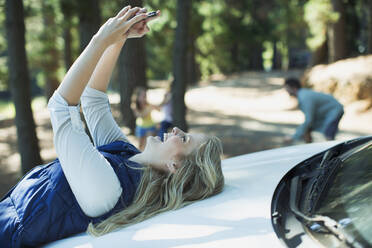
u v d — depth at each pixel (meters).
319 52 21.83
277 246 1.39
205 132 11.12
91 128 2.39
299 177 1.93
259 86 20.39
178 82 8.40
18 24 6.50
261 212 1.66
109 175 1.88
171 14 18.73
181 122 8.41
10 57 6.58
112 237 1.71
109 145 2.25
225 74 31.44
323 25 17.62
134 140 10.05
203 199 1.97
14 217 1.80
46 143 11.32
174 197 1.93
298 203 1.66
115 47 2.25
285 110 13.97
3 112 33.47
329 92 13.00
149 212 1.92
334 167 1.86
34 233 1.79
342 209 1.49
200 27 24.59
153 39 20.38
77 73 1.83
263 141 9.59
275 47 36.50
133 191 2.00
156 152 2.09
